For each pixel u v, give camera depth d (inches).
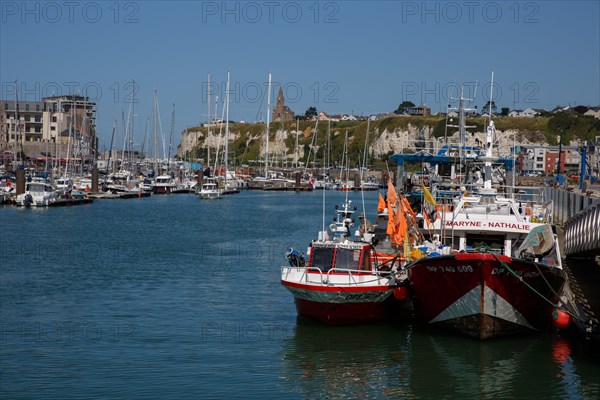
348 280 1175.0
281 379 946.1
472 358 1024.2
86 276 1739.7
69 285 1617.9
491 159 1382.9
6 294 1507.1
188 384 924.6
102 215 3644.2
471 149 1625.2
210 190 5344.5
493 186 1501.0
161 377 952.9
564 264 1647.4
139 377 952.9
